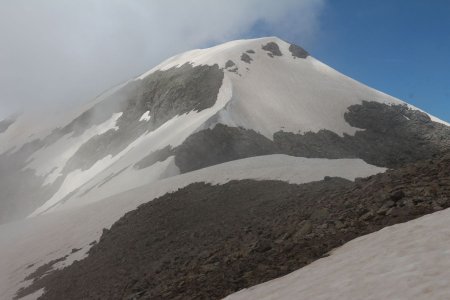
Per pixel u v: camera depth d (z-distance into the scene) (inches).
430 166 674.8
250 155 4303.6
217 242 1023.0
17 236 2544.3
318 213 706.2
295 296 376.5
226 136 4453.7
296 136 5137.8
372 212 583.2
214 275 658.8
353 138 5442.9
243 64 6914.4
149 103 7214.6
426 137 5649.6
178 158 3954.2
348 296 322.0
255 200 1609.3
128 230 1776.6
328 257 486.9
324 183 1558.8
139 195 2300.7
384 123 5826.8
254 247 681.0
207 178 2114.9
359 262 401.1
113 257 1535.4
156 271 977.5
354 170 1829.5
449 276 286.8
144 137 6274.6
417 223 450.6
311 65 7524.6
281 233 719.7
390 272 336.5
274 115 5561.0
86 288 1346.0
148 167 4111.7
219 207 1669.5
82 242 2010.3
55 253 2031.3
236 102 5452.8
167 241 1460.4
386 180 698.2
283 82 6609.3
